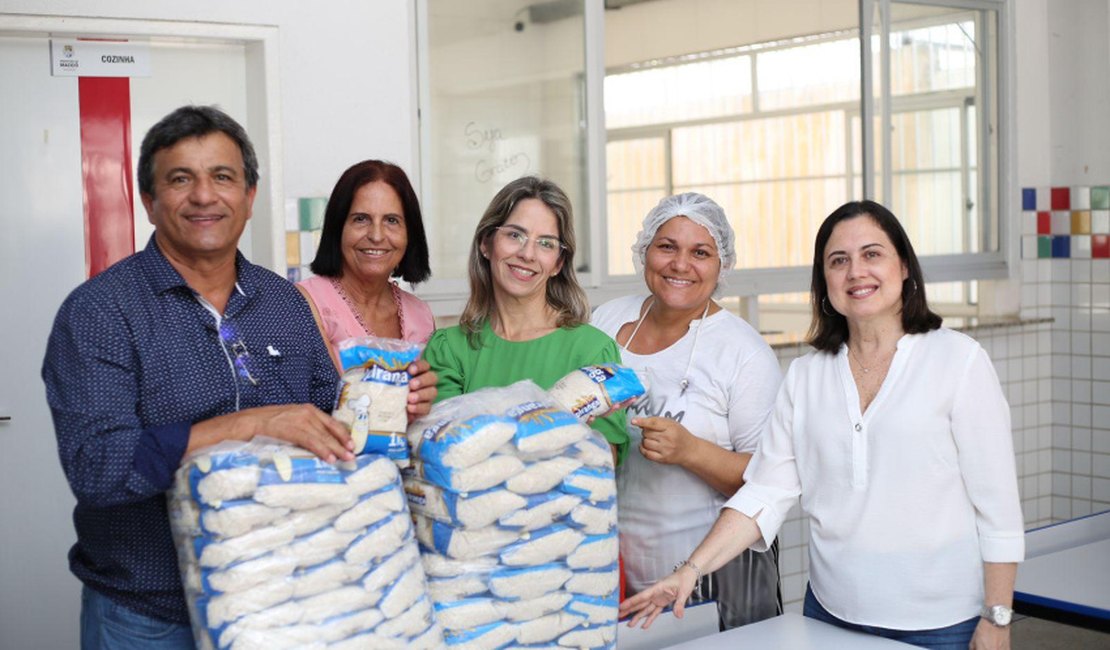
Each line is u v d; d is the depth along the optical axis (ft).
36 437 11.42
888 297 7.22
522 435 5.81
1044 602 8.46
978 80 17.74
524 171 13.50
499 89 13.25
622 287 14.30
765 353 8.39
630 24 25.35
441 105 12.83
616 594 6.30
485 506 5.71
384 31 12.23
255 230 11.98
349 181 8.91
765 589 8.36
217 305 6.19
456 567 5.80
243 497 5.22
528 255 7.42
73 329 5.67
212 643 5.25
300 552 5.27
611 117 26.73
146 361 5.79
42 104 11.24
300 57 11.78
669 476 8.34
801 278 16.20
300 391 6.44
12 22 10.64
